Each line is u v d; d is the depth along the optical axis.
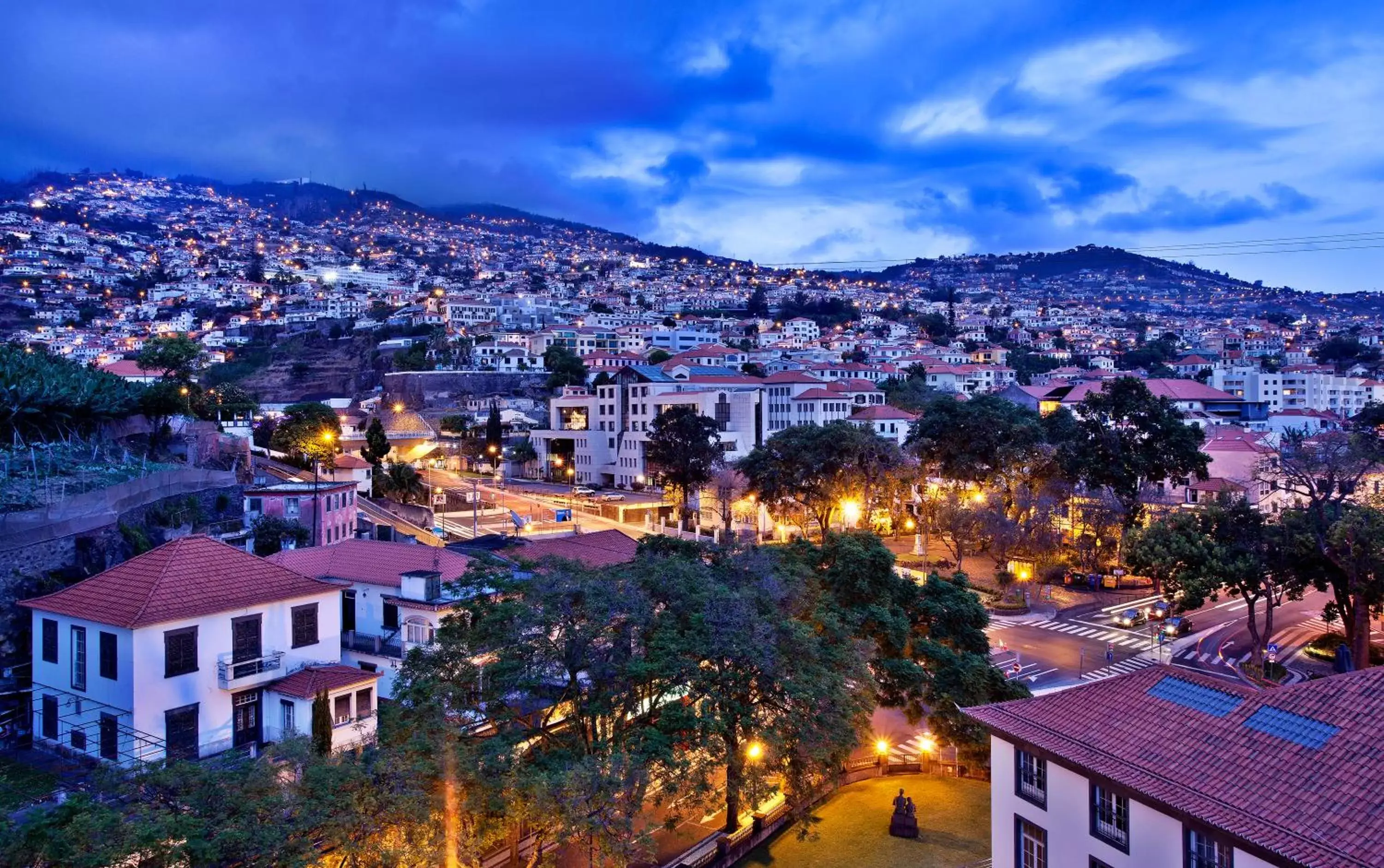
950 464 99.25
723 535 64.81
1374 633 67.75
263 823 22.72
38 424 71.88
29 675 40.47
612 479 145.00
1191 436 88.12
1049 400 158.25
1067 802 27.12
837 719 33.91
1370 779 21.36
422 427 154.62
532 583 34.00
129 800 23.89
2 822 21.05
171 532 55.72
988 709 30.77
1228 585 60.06
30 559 44.66
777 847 35.75
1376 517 53.22
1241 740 24.48
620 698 32.97
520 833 35.09
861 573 46.56
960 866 33.84
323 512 68.38
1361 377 196.75
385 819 23.47
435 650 36.62
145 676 34.41
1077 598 81.12
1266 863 20.83
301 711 37.59
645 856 30.94
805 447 95.00
